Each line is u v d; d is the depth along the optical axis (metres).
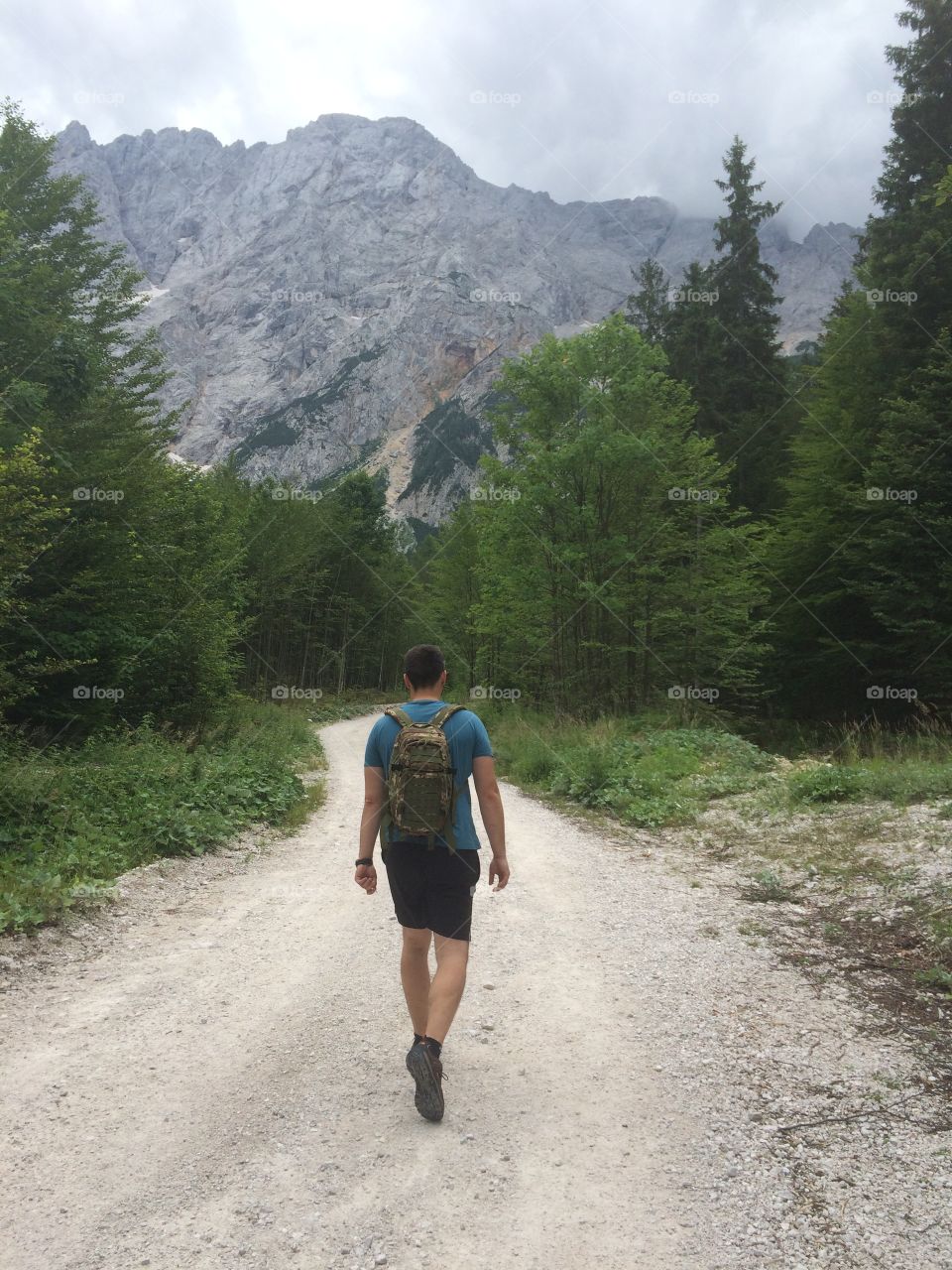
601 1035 3.86
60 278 17.00
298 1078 3.37
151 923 5.66
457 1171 2.68
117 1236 2.30
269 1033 3.82
